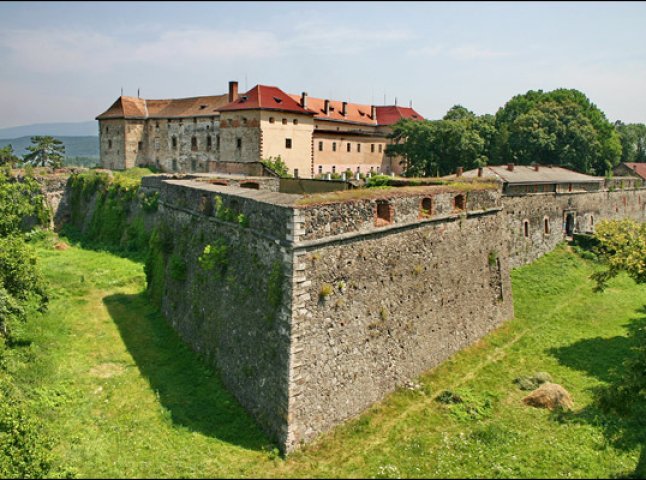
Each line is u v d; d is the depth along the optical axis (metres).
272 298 13.44
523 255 31.98
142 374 16.80
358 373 14.75
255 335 14.48
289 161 50.59
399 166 66.31
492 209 21.73
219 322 16.77
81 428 13.58
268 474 11.94
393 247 16.17
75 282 26.83
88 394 15.47
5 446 12.12
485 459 12.63
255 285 14.69
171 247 22.44
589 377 17.56
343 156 58.47
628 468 12.22
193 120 61.41
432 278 18.02
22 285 18.89
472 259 20.44
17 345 18.33
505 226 30.17
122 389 15.70
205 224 18.81
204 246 18.66
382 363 15.61
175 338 19.80
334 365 13.99
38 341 18.89
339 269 14.16
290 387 12.85
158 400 15.04
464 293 19.81
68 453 12.38
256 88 49.88
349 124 64.94
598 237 21.36
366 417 14.60
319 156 55.19
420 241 17.44
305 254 13.14
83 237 40.25
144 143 67.31
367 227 15.08
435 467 12.33
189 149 62.41
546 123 53.44
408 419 14.70
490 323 21.42
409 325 16.78
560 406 15.42
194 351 18.38
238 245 16.06
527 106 61.22
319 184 25.34
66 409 14.52
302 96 55.03
